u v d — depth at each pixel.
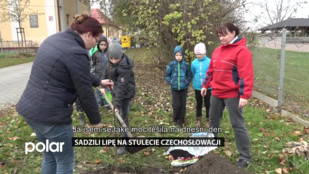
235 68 3.04
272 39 6.13
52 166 2.52
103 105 5.79
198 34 7.18
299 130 4.30
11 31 25.45
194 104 5.96
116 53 3.45
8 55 18.88
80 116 4.75
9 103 6.55
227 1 7.98
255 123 4.61
